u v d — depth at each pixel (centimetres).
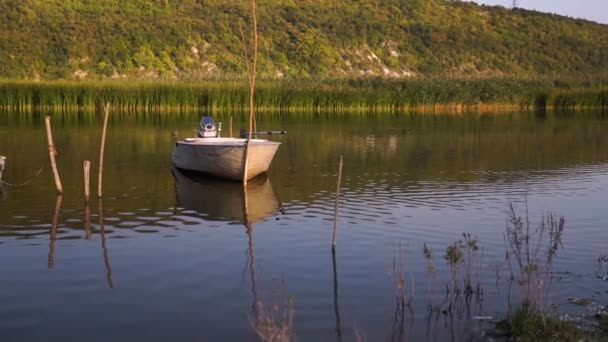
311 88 4903
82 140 2812
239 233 1294
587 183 1861
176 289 980
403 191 1734
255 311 897
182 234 1284
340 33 8294
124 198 1616
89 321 867
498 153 2530
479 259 1126
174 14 8050
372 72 7838
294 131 3334
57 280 1015
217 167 1872
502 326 847
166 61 7000
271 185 1823
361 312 898
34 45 6750
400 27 8831
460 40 8794
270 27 8119
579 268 1075
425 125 3722
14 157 2277
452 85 5206
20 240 1230
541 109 5253
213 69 7081
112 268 1073
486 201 1605
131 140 2850
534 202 1597
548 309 875
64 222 1367
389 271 1064
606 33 10100
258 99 4725
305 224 1368
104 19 7456
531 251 1172
